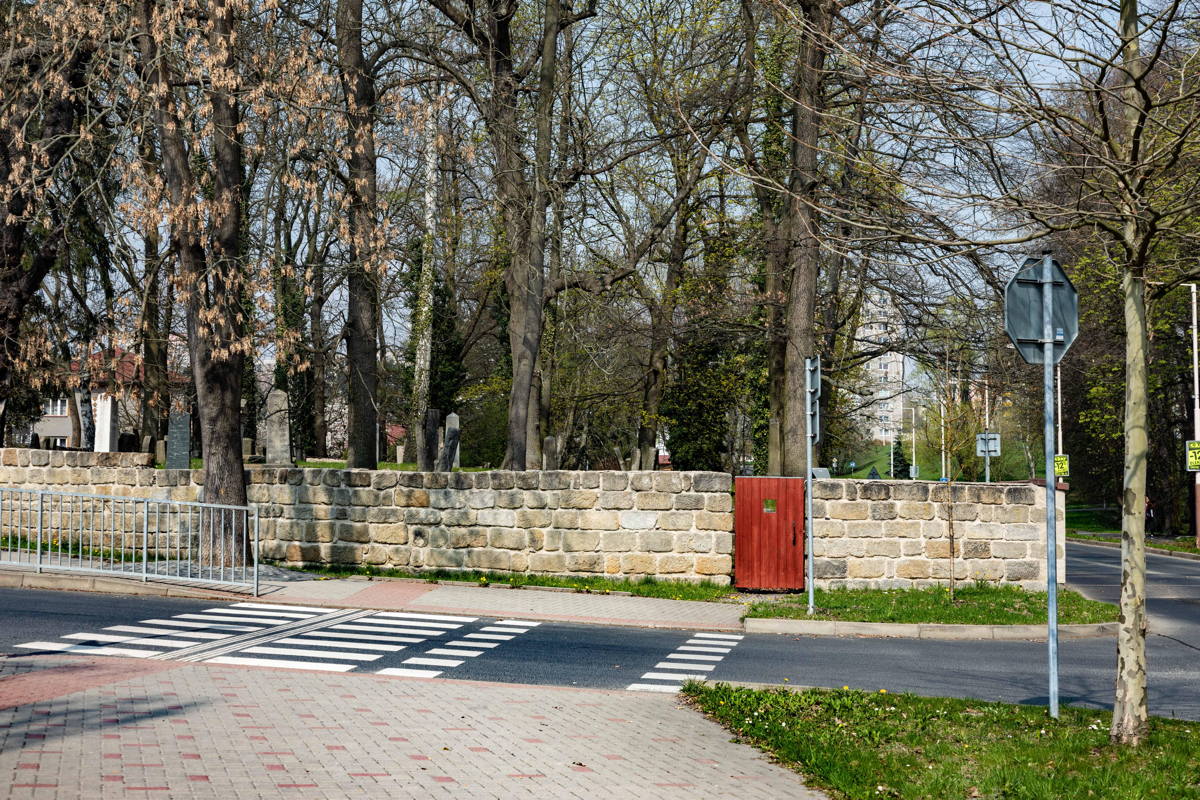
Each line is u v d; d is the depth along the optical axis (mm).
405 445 45250
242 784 6297
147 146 17000
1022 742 7922
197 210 16000
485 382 42844
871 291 24719
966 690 10680
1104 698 10320
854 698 9484
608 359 33688
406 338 42156
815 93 17734
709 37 24922
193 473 18812
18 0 20062
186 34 15930
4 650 10695
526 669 11211
